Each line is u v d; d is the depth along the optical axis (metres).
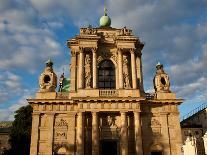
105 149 52.16
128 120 52.59
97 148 48.88
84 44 56.59
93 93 52.50
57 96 54.06
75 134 51.38
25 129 68.94
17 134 68.31
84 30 58.06
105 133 52.06
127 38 57.25
